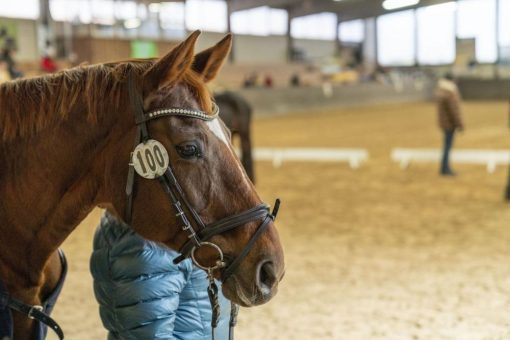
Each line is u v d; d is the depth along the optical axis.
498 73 37.06
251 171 8.46
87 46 24.73
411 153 10.81
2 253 1.77
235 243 1.65
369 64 42.44
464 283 4.60
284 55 37.78
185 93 1.67
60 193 1.74
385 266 5.07
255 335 3.67
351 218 7.00
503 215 7.02
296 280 4.71
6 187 1.75
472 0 38.41
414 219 6.90
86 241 6.09
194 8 32.56
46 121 1.72
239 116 8.30
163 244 1.73
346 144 14.17
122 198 1.67
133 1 29.33
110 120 1.69
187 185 1.62
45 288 1.99
